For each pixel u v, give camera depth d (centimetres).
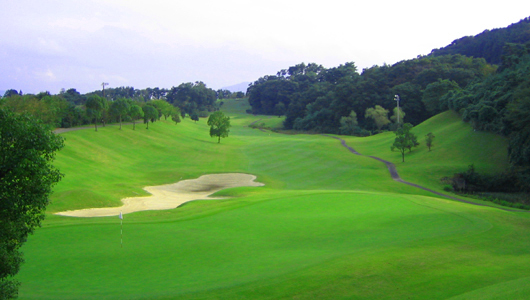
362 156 7512
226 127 10131
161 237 2141
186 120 16475
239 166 6994
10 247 1316
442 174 5606
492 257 1636
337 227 2292
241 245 1964
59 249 1917
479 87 8981
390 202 3066
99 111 8925
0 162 1228
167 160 7512
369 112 13012
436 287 1314
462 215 2464
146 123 11481
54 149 1377
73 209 3606
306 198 3312
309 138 11481
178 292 1326
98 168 5978
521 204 4272
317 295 1285
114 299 1275
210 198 4328
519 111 5244
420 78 13825
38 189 1303
